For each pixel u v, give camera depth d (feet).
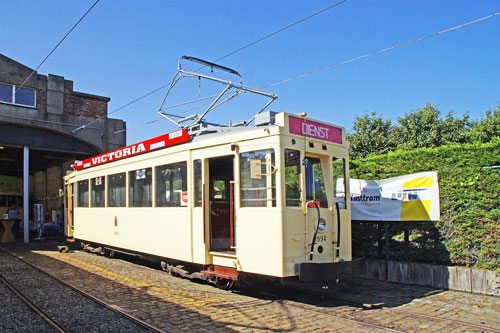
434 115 70.79
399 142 72.84
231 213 23.27
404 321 18.58
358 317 19.19
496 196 23.93
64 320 18.08
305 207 21.77
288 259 20.70
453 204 25.67
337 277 21.25
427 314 19.74
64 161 77.00
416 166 27.78
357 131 78.07
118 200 34.88
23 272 30.96
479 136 62.03
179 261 27.86
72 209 46.83
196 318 18.47
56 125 59.47
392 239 29.17
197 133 27.37
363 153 74.74
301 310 20.25
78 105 62.23
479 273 24.06
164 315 18.89
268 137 21.65
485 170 24.50
